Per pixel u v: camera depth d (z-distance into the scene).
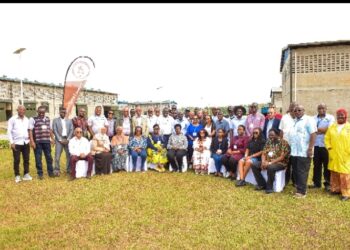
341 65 17.36
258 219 5.96
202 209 6.56
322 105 7.82
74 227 5.74
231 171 9.14
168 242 5.07
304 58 18.00
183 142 10.31
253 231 5.43
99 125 10.31
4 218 6.23
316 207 6.52
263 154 8.00
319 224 5.68
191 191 7.88
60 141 9.80
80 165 9.41
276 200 7.07
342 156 7.00
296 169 7.39
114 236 5.31
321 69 17.73
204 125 10.54
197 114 10.85
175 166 10.34
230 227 5.61
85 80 12.41
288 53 19.17
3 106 22.83
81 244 5.07
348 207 6.48
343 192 7.04
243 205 6.75
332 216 6.02
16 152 9.04
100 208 6.72
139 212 6.44
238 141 9.12
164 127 11.08
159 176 9.61
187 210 6.52
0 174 10.15
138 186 8.41
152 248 4.88
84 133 10.30
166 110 11.13
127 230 5.57
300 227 5.57
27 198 7.48
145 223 5.85
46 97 27.00
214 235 5.29
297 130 7.29
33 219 6.15
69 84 12.48
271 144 7.96
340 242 4.99
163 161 10.35
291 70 18.27
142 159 10.41
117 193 7.77
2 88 22.52
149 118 11.10
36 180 9.23
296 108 7.38
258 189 8.00
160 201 7.10
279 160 7.72
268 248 4.83
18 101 23.86
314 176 8.02
